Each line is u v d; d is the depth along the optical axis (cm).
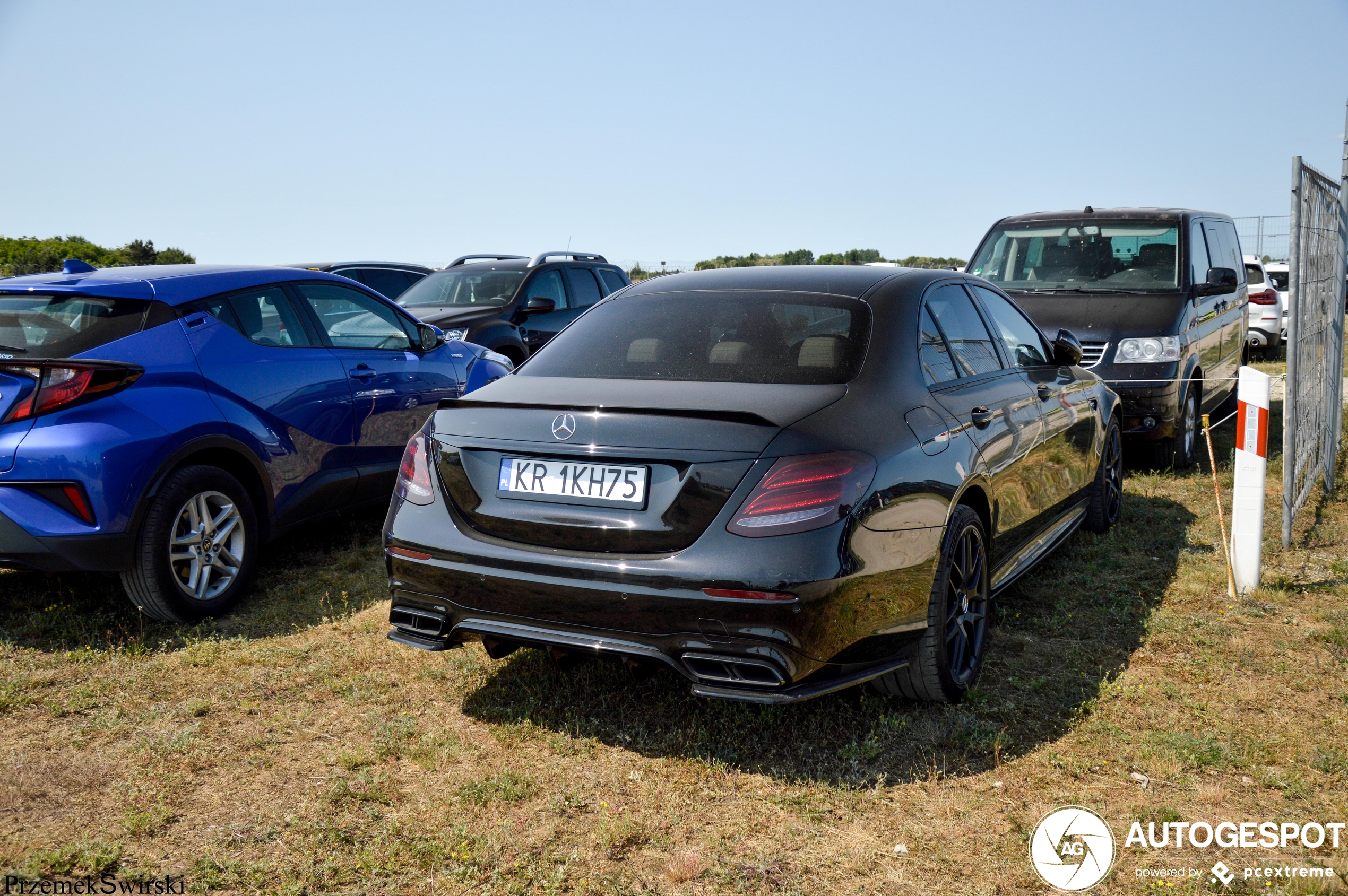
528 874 250
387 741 319
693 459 284
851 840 266
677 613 280
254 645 409
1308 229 561
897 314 359
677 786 293
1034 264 837
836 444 291
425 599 319
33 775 299
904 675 329
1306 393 579
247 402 466
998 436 382
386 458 564
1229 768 300
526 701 352
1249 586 455
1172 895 240
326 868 253
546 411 307
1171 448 729
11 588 477
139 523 403
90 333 422
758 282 386
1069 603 449
